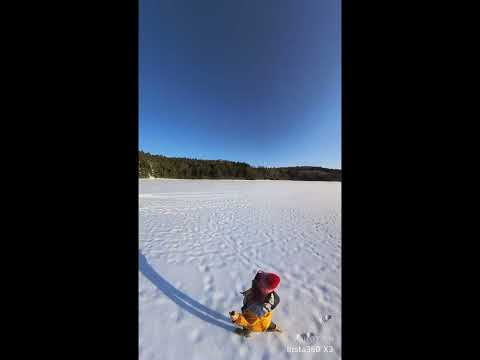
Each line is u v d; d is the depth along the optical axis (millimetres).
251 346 2250
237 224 7582
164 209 10266
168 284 3383
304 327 2521
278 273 3852
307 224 7824
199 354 2148
